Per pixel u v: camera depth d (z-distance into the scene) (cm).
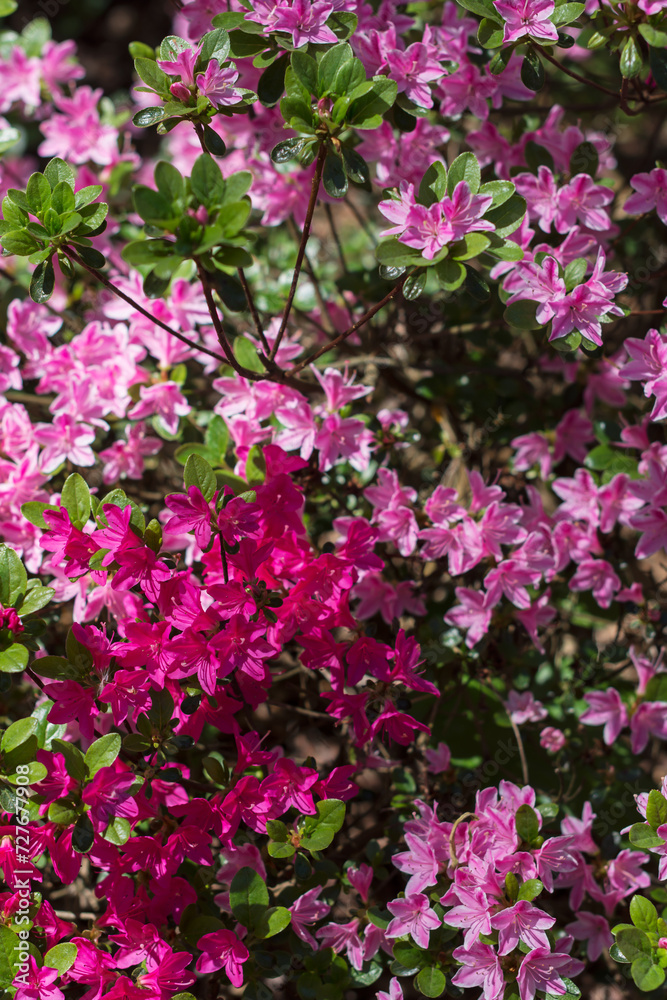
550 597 145
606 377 144
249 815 127
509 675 141
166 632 126
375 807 139
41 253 125
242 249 122
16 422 137
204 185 121
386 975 138
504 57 129
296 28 126
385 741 136
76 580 134
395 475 136
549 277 129
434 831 129
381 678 128
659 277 143
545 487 151
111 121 153
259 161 143
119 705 126
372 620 142
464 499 144
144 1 268
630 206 133
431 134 139
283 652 142
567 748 141
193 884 130
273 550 129
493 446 148
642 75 138
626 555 144
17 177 159
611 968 139
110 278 146
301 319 150
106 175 150
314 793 129
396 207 127
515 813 128
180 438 142
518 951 126
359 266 154
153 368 145
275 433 136
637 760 141
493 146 140
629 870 132
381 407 151
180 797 128
